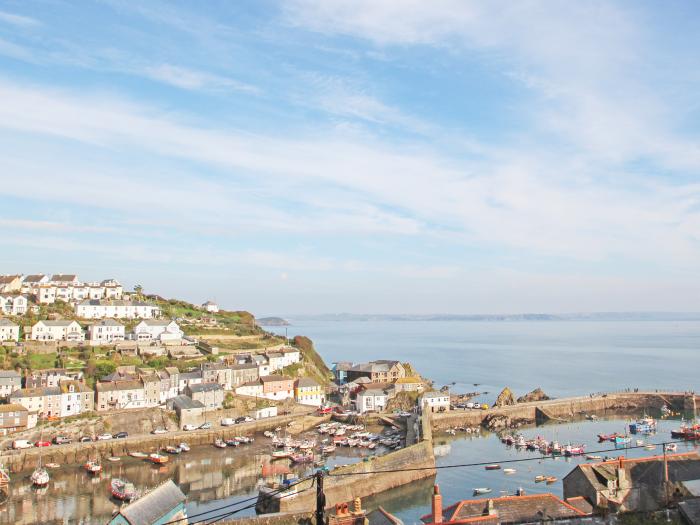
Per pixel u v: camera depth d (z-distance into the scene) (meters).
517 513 69.38
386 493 122.94
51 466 138.38
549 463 145.25
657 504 74.81
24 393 158.25
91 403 169.12
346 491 118.12
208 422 178.25
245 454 153.25
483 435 181.62
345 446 164.12
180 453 153.88
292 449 155.62
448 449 162.38
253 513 108.38
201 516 106.69
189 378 191.00
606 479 78.88
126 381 178.25
